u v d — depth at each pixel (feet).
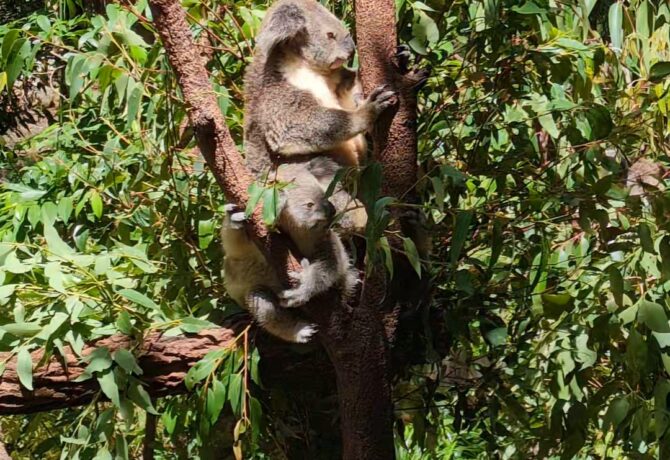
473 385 22.70
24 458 24.88
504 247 21.61
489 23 20.12
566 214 20.52
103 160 22.52
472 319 21.20
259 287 19.71
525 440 22.68
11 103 35.53
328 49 21.29
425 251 19.94
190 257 22.33
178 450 22.59
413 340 21.47
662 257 16.98
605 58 21.53
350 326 18.33
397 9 20.97
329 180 20.08
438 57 22.86
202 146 17.17
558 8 22.04
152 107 20.79
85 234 22.25
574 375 18.93
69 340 18.16
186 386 18.49
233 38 22.49
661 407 16.98
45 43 22.74
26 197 22.80
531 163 22.00
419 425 22.41
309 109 20.16
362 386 18.47
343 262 18.51
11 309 19.35
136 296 18.02
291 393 21.74
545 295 18.07
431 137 22.82
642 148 22.49
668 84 20.77
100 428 18.10
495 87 21.94
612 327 17.62
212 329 19.88
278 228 18.44
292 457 22.41
